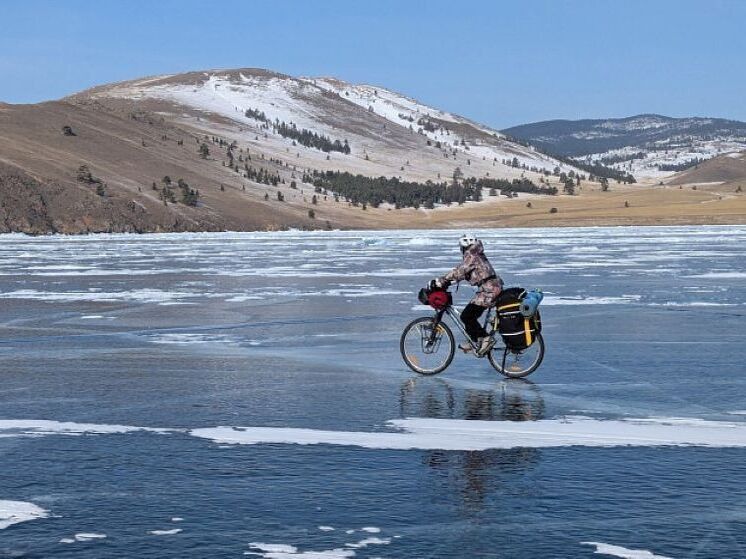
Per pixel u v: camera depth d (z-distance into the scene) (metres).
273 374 12.74
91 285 32.19
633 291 27.19
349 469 7.59
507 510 6.52
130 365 13.61
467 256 12.48
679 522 6.26
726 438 8.66
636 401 10.54
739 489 7.00
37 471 7.57
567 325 18.45
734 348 15.08
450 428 9.14
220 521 6.31
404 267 43.00
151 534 6.05
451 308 12.63
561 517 6.36
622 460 7.86
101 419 9.65
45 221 175.25
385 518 6.36
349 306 23.16
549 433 8.90
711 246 66.25
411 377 12.45
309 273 38.31
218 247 78.25
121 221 185.25
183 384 11.88
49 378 12.41
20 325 19.30
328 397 10.91
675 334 16.97
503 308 12.29
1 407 10.31
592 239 89.31
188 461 7.88
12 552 5.73
